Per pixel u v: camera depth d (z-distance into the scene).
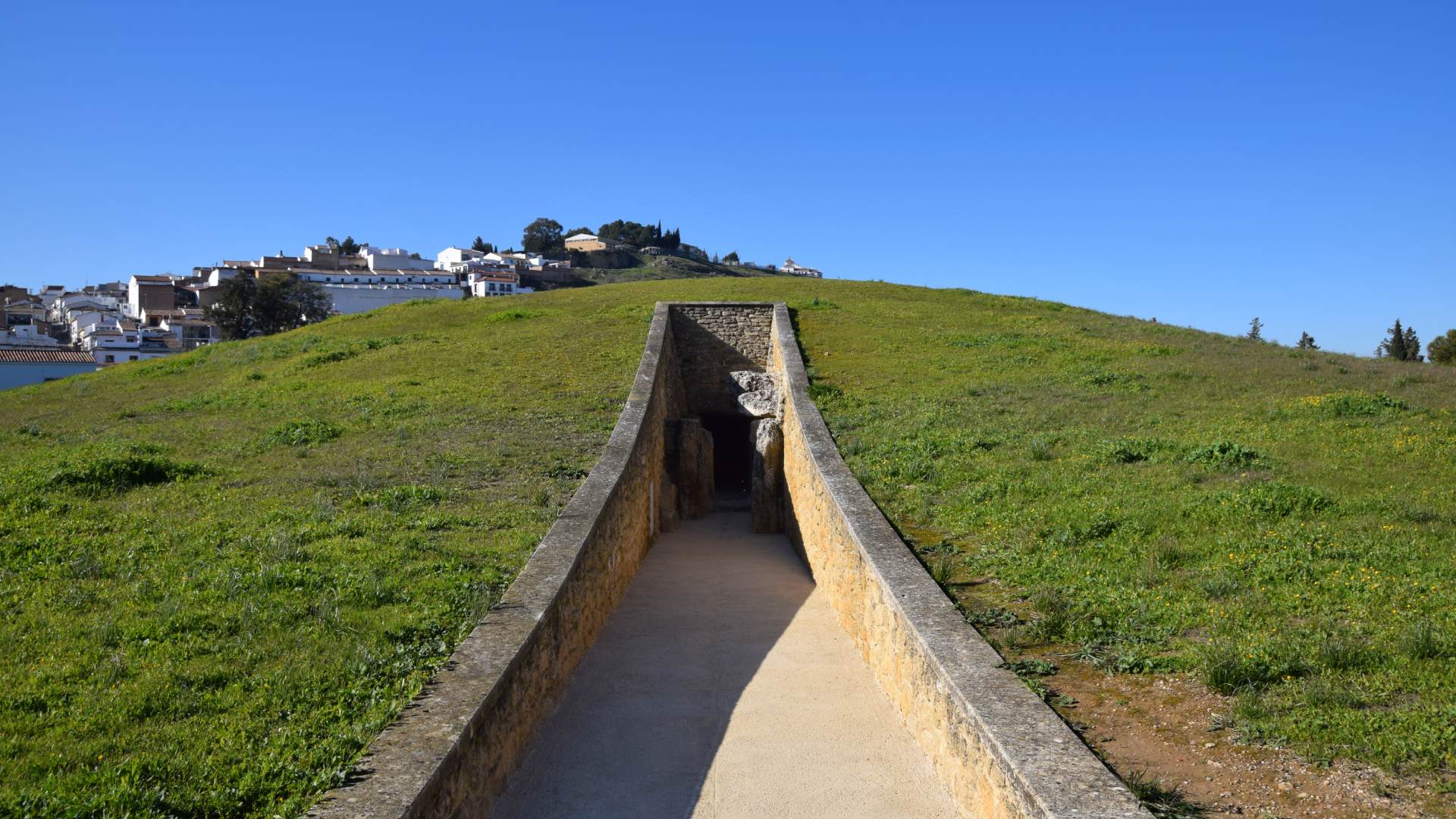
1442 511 8.61
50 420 16.50
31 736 4.91
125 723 5.10
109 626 6.37
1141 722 5.55
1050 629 6.99
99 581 7.43
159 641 6.25
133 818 4.16
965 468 11.96
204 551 8.32
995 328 24.58
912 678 6.73
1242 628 6.59
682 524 16.69
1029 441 13.02
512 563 8.43
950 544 9.44
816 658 8.66
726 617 10.17
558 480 11.74
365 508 10.21
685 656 8.78
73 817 4.12
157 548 8.36
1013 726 5.07
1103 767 4.62
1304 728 5.21
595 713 7.31
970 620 7.38
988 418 14.74
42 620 6.50
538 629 6.77
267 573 7.53
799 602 10.80
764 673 8.26
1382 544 7.84
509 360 20.61
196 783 4.52
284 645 6.29
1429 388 14.98
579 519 9.29
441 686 5.63
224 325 59.31
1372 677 5.65
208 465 12.11
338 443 13.88
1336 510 8.88
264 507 10.05
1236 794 4.71
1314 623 6.52
